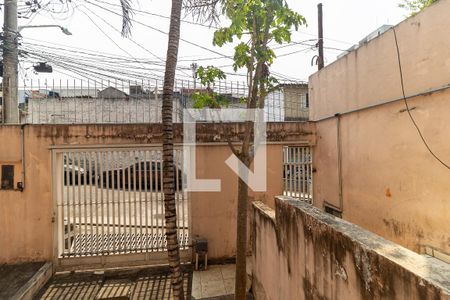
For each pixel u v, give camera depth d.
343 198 6.06
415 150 4.21
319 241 2.53
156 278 5.71
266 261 4.15
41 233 5.79
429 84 3.94
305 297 2.82
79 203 5.98
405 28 4.36
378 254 1.74
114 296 4.96
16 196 5.75
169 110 3.75
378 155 5.00
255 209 4.83
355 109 5.62
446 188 3.71
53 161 5.83
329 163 6.55
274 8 3.81
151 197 6.20
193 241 6.19
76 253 5.96
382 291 1.70
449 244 3.66
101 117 6.94
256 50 4.10
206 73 4.20
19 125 5.75
